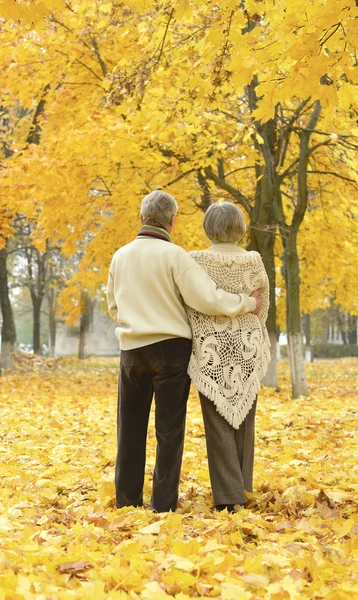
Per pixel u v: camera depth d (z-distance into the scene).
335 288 16.11
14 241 22.98
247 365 3.64
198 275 3.55
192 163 10.25
